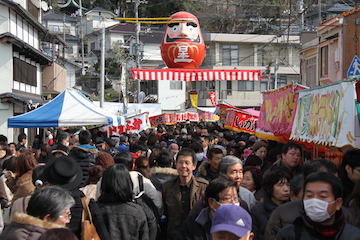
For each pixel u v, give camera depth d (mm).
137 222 4445
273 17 36344
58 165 4539
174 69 13750
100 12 46000
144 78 13508
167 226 5562
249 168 5863
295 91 7871
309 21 28781
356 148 5000
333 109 5613
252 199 5227
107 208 4422
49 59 25172
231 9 40469
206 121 26312
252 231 4582
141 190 5332
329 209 3125
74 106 11336
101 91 19469
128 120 17984
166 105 41406
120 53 42031
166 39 14062
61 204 3693
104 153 6602
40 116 10867
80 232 4453
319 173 3250
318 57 19969
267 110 9945
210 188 4145
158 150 7945
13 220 3625
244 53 38188
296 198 4555
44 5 28172
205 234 4188
